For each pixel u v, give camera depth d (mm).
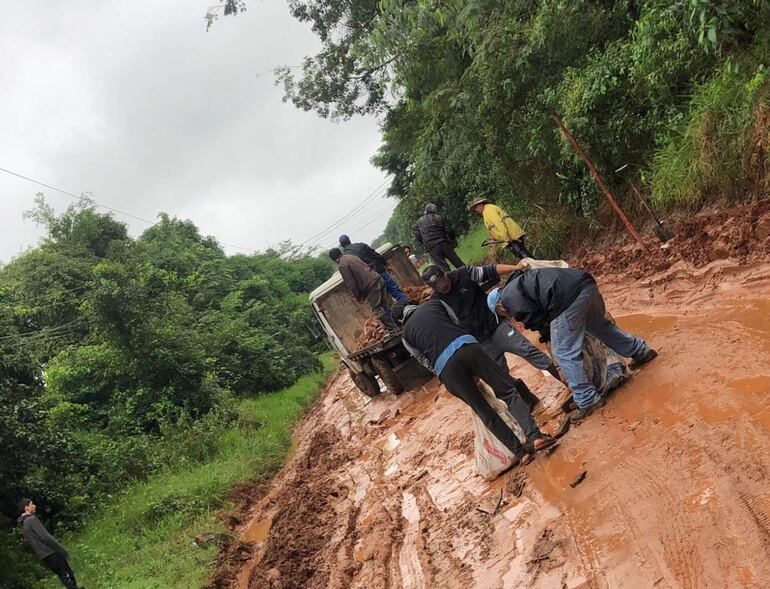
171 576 8297
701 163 8984
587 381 5891
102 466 15000
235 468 13523
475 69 13320
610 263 9875
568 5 11344
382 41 14672
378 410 12312
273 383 27594
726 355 5359
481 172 16109
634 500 4281
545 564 4285
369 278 11047
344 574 6191
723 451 4133
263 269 49719
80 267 27438
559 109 11961
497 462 6113
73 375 20125
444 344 6004
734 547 3346
